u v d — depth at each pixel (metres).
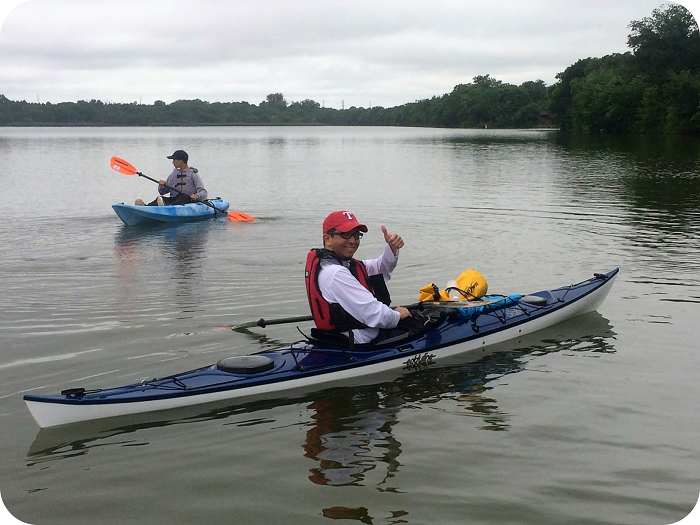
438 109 119.94
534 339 6.01
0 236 10.92
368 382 5.07
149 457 4.00
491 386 4.99
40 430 4.32
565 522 3.34
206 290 7.58
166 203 13.39
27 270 8.55
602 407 4.61
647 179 19.19
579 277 7.95
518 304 6.35
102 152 35.09
